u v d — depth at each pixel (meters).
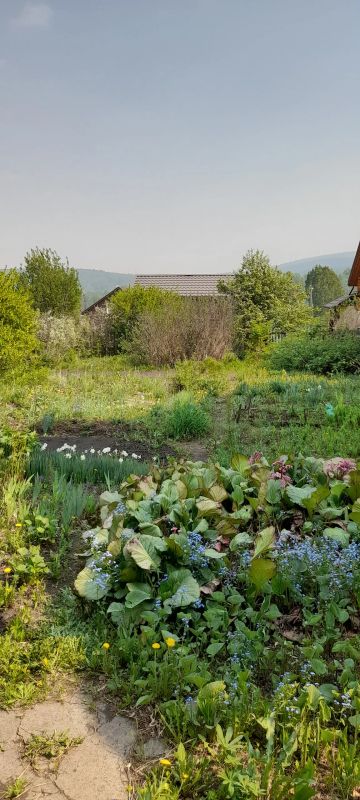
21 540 4.22
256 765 2.31
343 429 7.89
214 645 2.94
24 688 2.77
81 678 2.88
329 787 2.25
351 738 2.46
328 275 106.94
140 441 8.11
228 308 21.42
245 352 21.30
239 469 4.68
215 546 3.71
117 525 3.66
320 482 4.49
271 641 3.13
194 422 8.34
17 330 13.88
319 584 3.35
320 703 2.48
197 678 2.60
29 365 15.13
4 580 3.79
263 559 3.13
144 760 2.39
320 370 16.27
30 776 2.30
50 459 6.15
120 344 24.11
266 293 26.70
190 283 35.69
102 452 7.41
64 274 31.39
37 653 3.01
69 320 23.70
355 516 3.64
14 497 4.98
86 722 2.60
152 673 2.81
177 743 2.46
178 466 4.86
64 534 4.44
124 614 3.23
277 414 9.48
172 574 3.33
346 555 3.43
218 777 2.28
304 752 2.32
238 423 8.84
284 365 17.42
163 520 3.85
